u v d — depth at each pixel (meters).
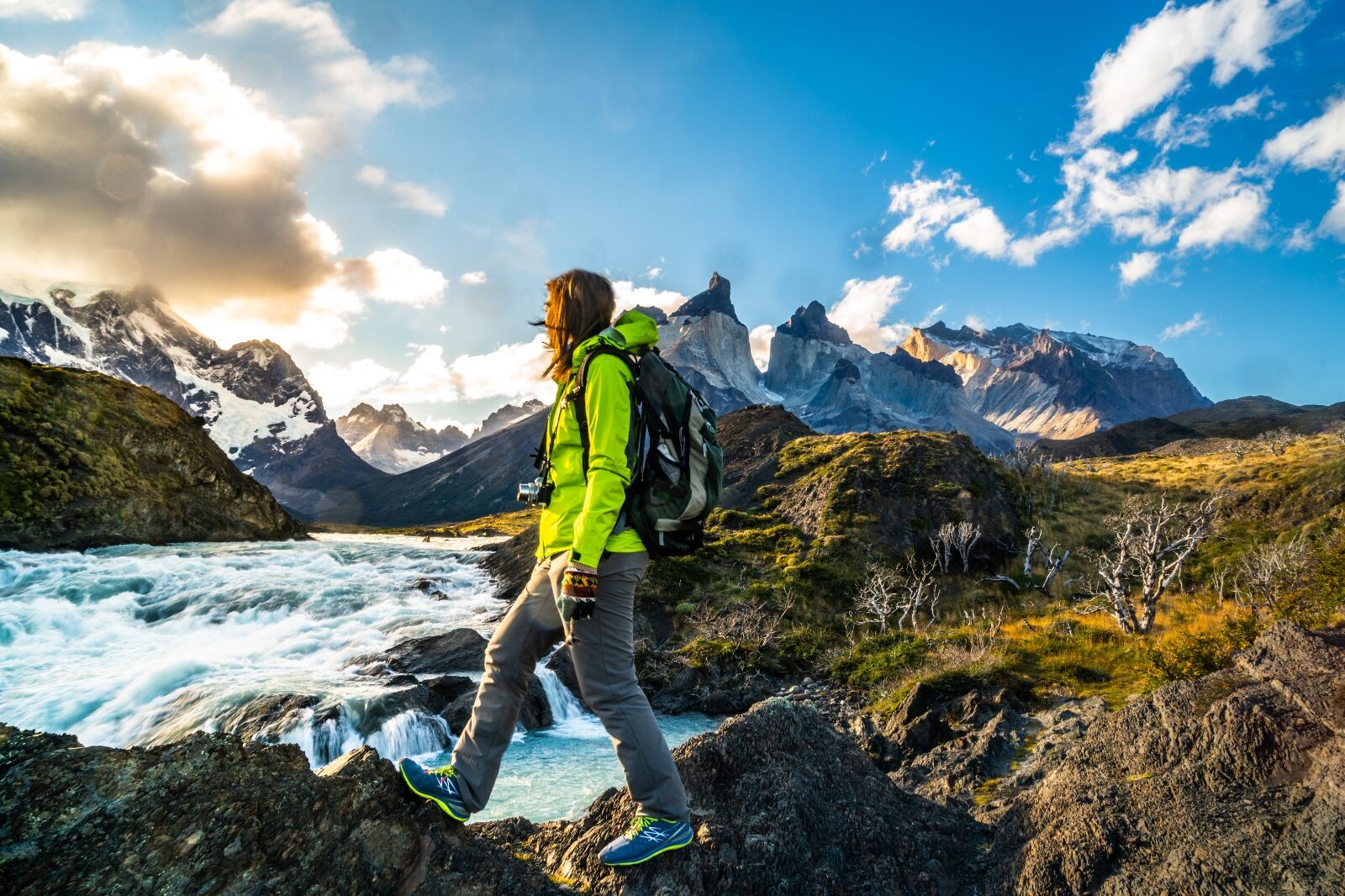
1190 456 56.69
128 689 14.62
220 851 1.93
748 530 32.12
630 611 2.66
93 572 24.48
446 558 35.94
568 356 2.65
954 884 3.75
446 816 2.54
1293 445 49.59
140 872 1.78
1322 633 4.41
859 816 3.85
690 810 3.42
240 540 37.28
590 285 2.70
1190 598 21.47
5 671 15.51
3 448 28.95
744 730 4.02
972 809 5.75
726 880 3.05
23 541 27.50
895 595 25.62
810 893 3.21
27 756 1.83
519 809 10.27
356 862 2.23
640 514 2.51
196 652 18.06
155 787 1.93
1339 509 25.67
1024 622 20.80
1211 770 3.61
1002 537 31.97
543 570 2.64
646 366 2.56
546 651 2.73
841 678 18.88
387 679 15.95
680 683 18.47
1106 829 3.52
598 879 2.91
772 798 3.63
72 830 1.74
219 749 2.14
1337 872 2.77
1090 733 4.78
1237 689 4.11
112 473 32.19
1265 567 19.45
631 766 2.71
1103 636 17.73
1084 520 34.44
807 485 35.84
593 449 2.41
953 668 15.67
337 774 2.37
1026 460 45.00
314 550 35.66
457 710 14.19
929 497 33.31
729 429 48.97
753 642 20.89
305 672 16.45
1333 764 3.18
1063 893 3.36
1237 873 3.00
